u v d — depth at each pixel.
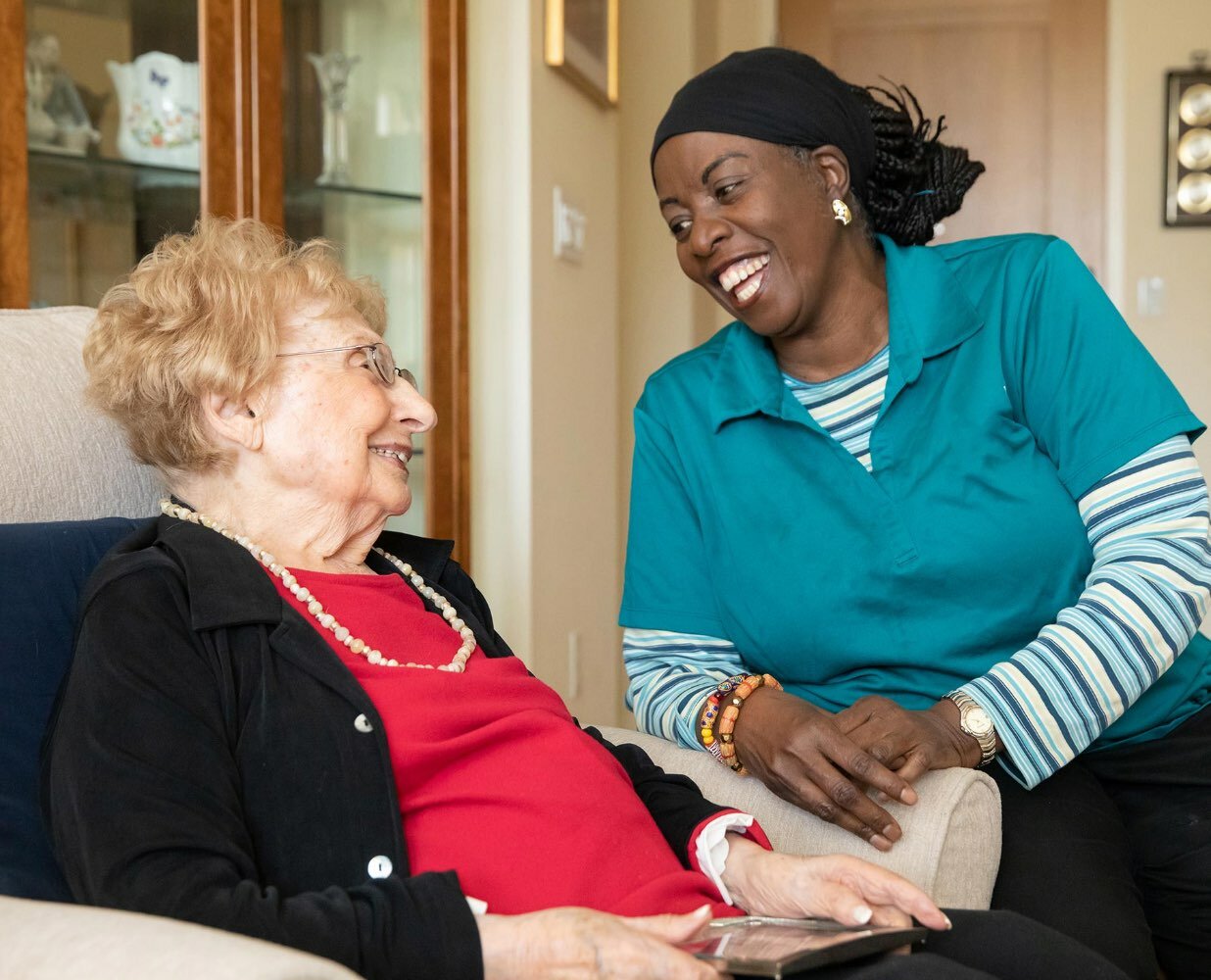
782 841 1.29
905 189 1.62
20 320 1.33
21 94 1.69
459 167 2.67
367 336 1.28
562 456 3.03
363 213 2.43
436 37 2.59
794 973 0.97
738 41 5.09
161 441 1.22
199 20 2.02
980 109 5.02
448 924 0.90
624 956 0.90
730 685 1.41
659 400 1.68
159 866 0.91
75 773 0.95
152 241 1.95
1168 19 4.79
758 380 1.58
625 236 4.45
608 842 1.13
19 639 1.09
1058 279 1.53
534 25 2.79
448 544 1.40
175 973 0.68
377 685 1.11
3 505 1.20
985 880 1.24
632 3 4.37
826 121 1.52
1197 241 4.80
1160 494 1.42
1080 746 1.34
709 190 1.52
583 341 3.18
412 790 1.10
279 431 1.21
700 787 1.37
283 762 1.02
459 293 2.69
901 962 0.95
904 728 1.28
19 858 1.00
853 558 1.48
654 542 1.64
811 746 1.26
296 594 1.17
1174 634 1.36
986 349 1.53
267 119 2.14
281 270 1.25
